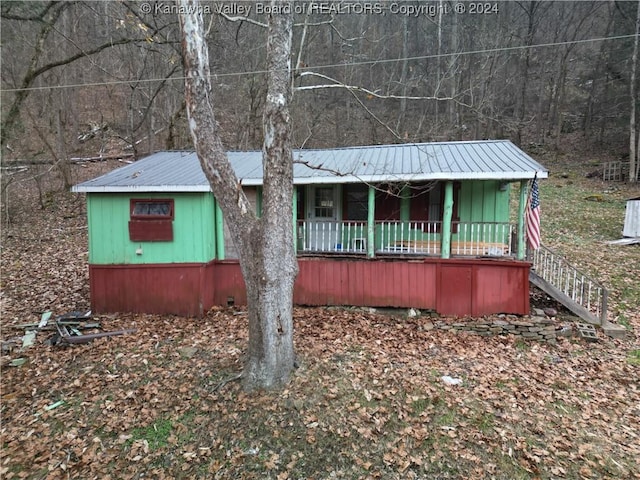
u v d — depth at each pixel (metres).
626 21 26.30
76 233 16.88
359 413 5.68
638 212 15.17
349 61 16.38
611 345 8.31
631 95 23.11
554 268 11.30
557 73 30.44
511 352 8.05
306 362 6.88
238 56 18.67
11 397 6.31
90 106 28.95
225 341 8.23
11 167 19.09
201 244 10.16
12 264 13.28
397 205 11.30
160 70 20.34
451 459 4.85
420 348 8.13
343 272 10.53
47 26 12.07
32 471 4.75
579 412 5.85
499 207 10.66
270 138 5.72
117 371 7.09
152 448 5.11
